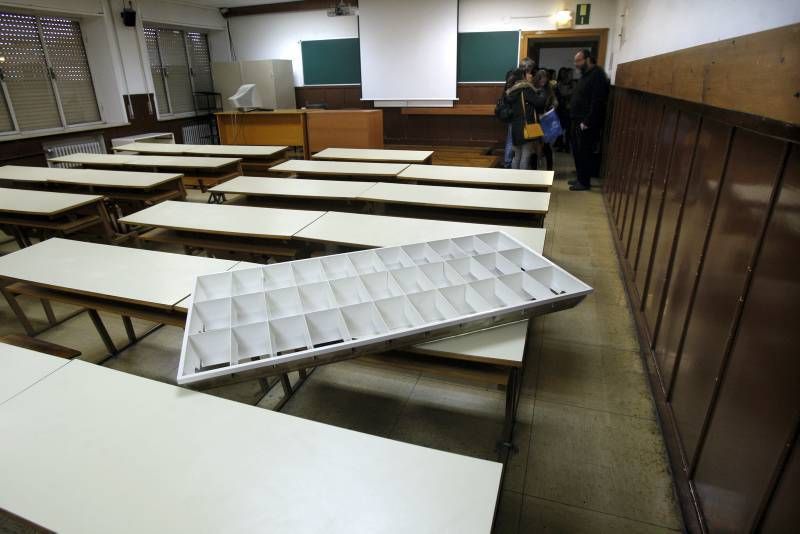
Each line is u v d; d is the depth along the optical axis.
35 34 6.20
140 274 2.01
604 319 2.72
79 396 1.21
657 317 2.15
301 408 2.11
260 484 0.95
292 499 0.91
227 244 2.80
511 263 1.79
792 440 0.95
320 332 1.49
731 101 1.33
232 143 7.11
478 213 3.18
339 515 0.88
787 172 1.06
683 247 1.83
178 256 2.19
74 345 2.66
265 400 2.18
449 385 2.23
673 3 2.55
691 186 1.80
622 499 1.61
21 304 3.12
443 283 1.78
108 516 0.90
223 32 9.11
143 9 7.29
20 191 3.53
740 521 1.15
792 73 0.96
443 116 8.42
